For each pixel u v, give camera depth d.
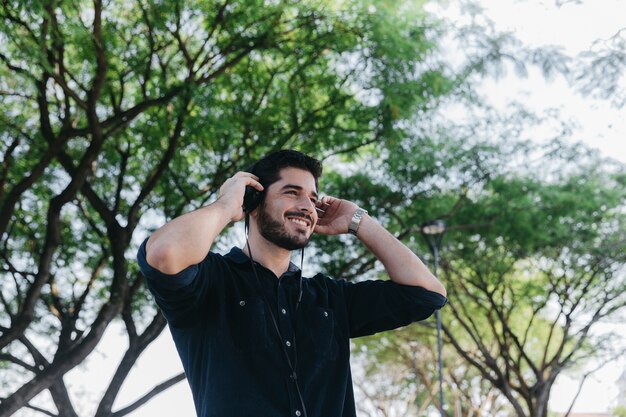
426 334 27.16
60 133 12.50
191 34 14.10
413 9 13.20
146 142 14.23
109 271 16.91
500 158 17.27
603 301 21.25
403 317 3.09
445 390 31.73
